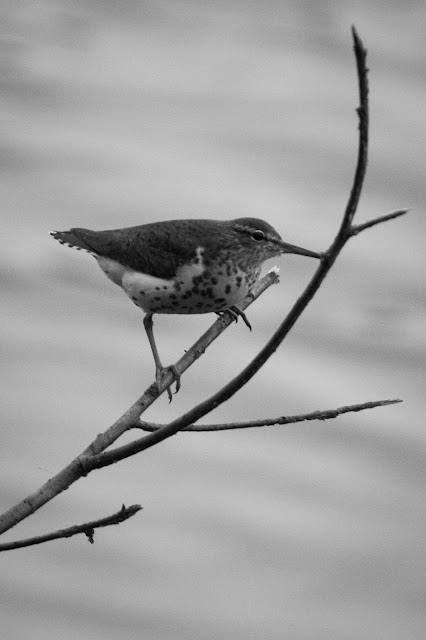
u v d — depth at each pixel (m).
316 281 7.34
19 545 7.69
